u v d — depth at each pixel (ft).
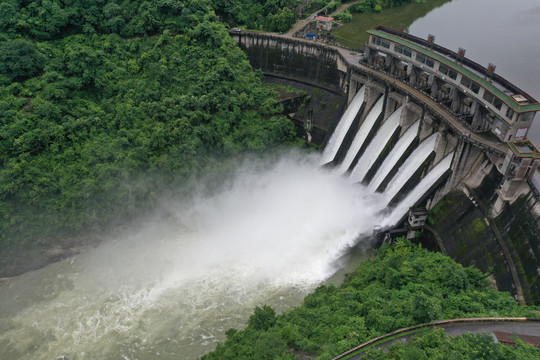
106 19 344.28
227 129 320.09
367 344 162.61
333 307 196.95
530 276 181.98
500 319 160.97
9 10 313.94
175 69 331.77
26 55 298.76
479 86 228.22
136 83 321.93
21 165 265.34
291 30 379.35
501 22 468.34
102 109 310.04
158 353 217.36
